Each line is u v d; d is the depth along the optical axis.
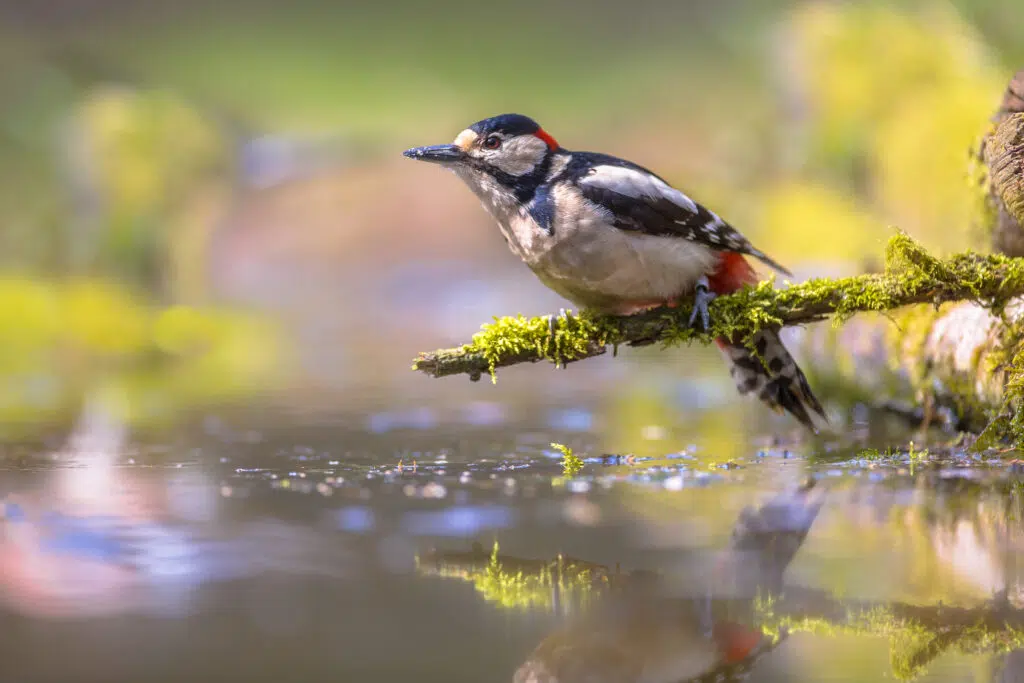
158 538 6.04
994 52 17.41
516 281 23.73
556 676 4.18
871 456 8.39
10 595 5.09
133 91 27.78
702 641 4.59
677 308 8.86
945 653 4.42
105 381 14.24
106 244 21.70
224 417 11.07
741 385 9.38
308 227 25.84
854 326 11.54
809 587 5.13
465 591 5.16
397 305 22.88
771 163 20.25
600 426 10.49
